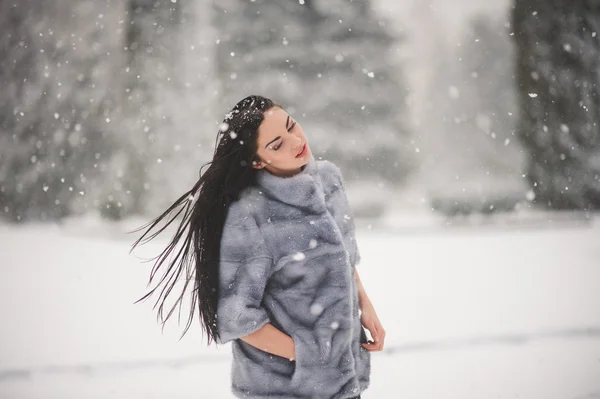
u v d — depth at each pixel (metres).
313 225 2.05
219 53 25.27
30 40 17.27
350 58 26.36
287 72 25.95
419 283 7.84
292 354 2.00
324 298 2.04
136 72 16.89
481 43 36.66
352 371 2.04
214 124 17.58
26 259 10.23
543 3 17.30
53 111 17.09
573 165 17.84
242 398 2.06
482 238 14.09
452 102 35.16
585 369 4.09
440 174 32.91
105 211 16.25
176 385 3.96
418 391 3.74
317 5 26.25
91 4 17.12
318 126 25.86
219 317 1.96
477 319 5.63
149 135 16.62
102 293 7.07
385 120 26.61
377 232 17.70
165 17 17.20
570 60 17.36
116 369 4.29
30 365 4.35
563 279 7.72
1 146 17.50
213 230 2.02
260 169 2.09
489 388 3.76
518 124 18.25
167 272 2.14
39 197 17.52
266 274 1.99
